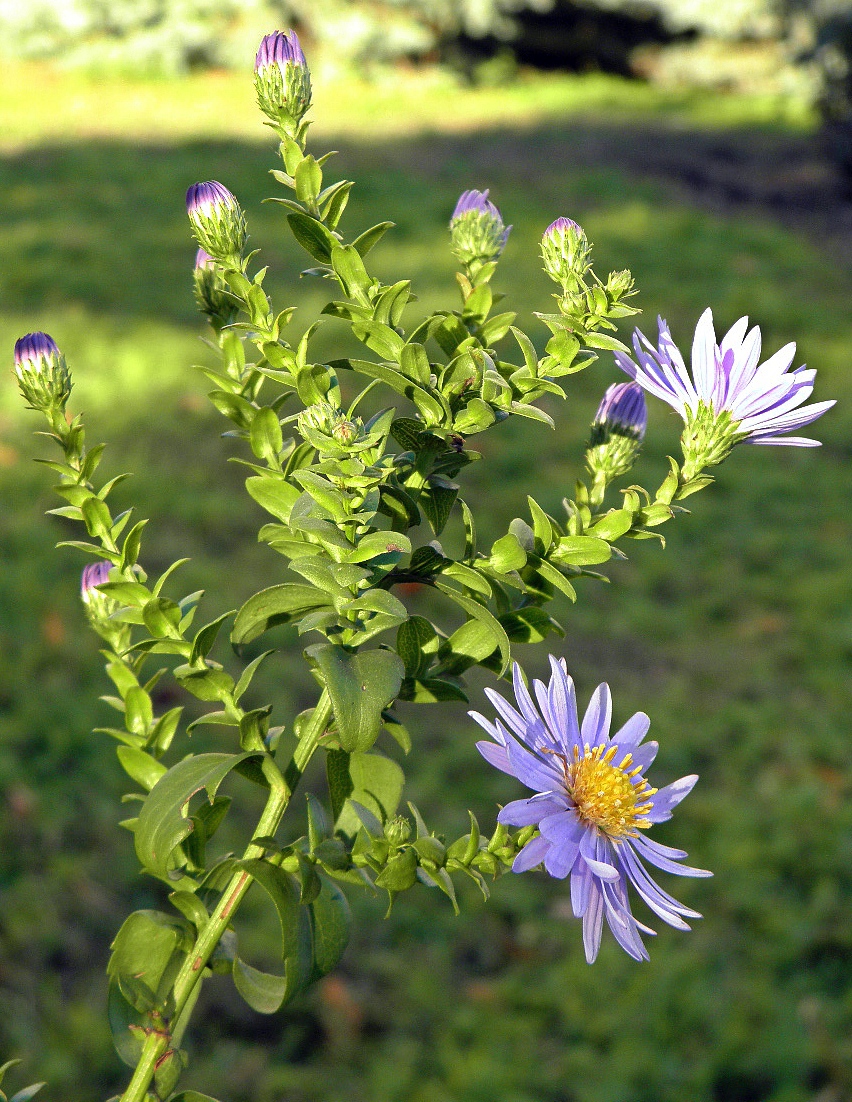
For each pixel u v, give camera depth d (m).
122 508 0.80
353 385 0.97
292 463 0.16
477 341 0.17
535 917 0.55
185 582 0.73
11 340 1.00
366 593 0.14
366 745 0.14
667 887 0.58
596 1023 0.50
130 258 1.24
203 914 0.15
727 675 0.74
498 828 0.15
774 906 0.57
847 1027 0.51
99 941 0.51
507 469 0.92
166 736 0.18
